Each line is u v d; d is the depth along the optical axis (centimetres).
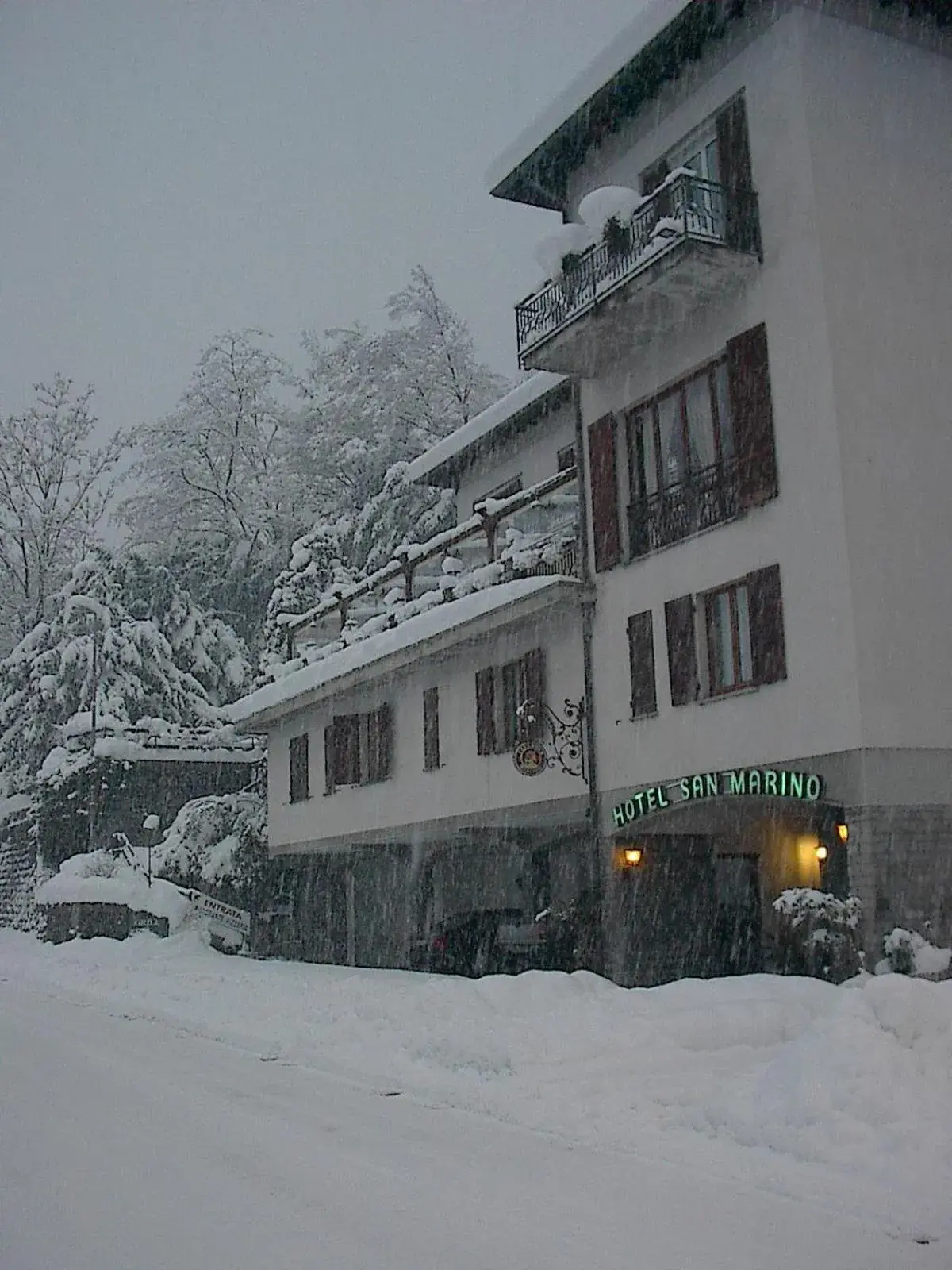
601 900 2114
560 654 2253
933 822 1691
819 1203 689
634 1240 628
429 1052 1209
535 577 2252
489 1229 650
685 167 1962
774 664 1794
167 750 3934
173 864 3419
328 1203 705
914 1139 761
